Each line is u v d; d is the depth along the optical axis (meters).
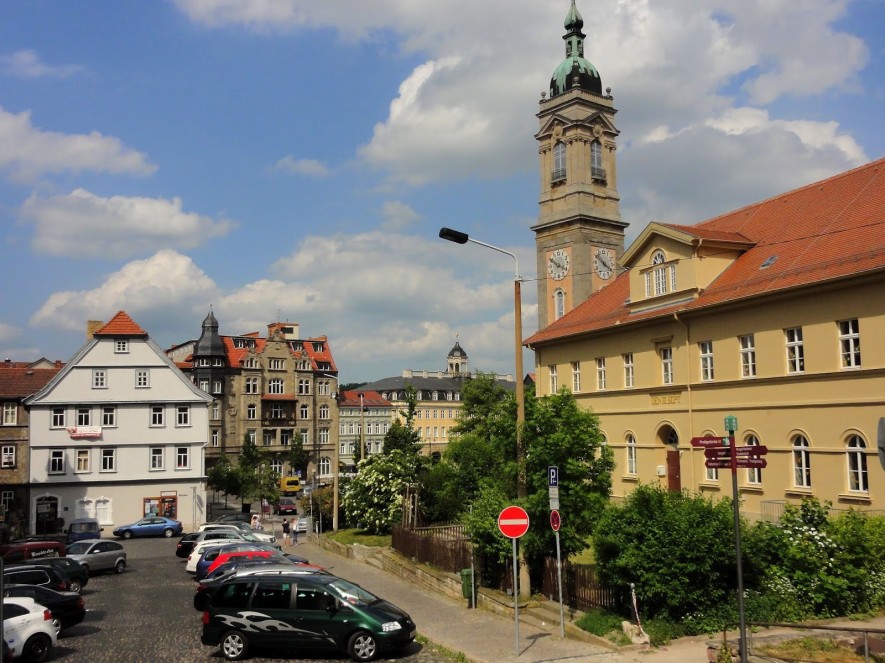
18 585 21.03
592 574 20.50
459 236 21.09
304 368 108.62
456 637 19.38
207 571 29.22
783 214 36.75
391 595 25.66
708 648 15.61
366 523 43.38
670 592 18.06
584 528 21.80
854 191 32.94
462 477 41.03
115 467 61.44
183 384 63.56
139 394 62.47
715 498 33.19
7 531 50.41
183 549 41.78
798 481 29.41
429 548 28.91
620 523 19.36
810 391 28.80
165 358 63.38
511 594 23.05
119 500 61.28
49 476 59.81
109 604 26.59
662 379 37.31
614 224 68.94
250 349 104.88
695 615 18.41
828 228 31.75
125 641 20.20
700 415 34.47
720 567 18.89
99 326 70.06
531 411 22.69
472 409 69.50
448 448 46.88
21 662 17.83
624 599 19.27
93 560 34.84
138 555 44.00
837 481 27.47
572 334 44.09
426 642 19.20
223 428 101.25
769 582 19.34
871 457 26.30
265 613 18.09
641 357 38.72
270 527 62.72
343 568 33.06
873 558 19.97
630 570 18.61
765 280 31.47
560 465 21.77
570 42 72.12
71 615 21.28
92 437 60.97
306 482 105.44
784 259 32.12
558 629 19.56
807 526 20.53
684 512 19.08
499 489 24.61
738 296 31.92
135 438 62.06
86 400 61.19
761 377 31.02
